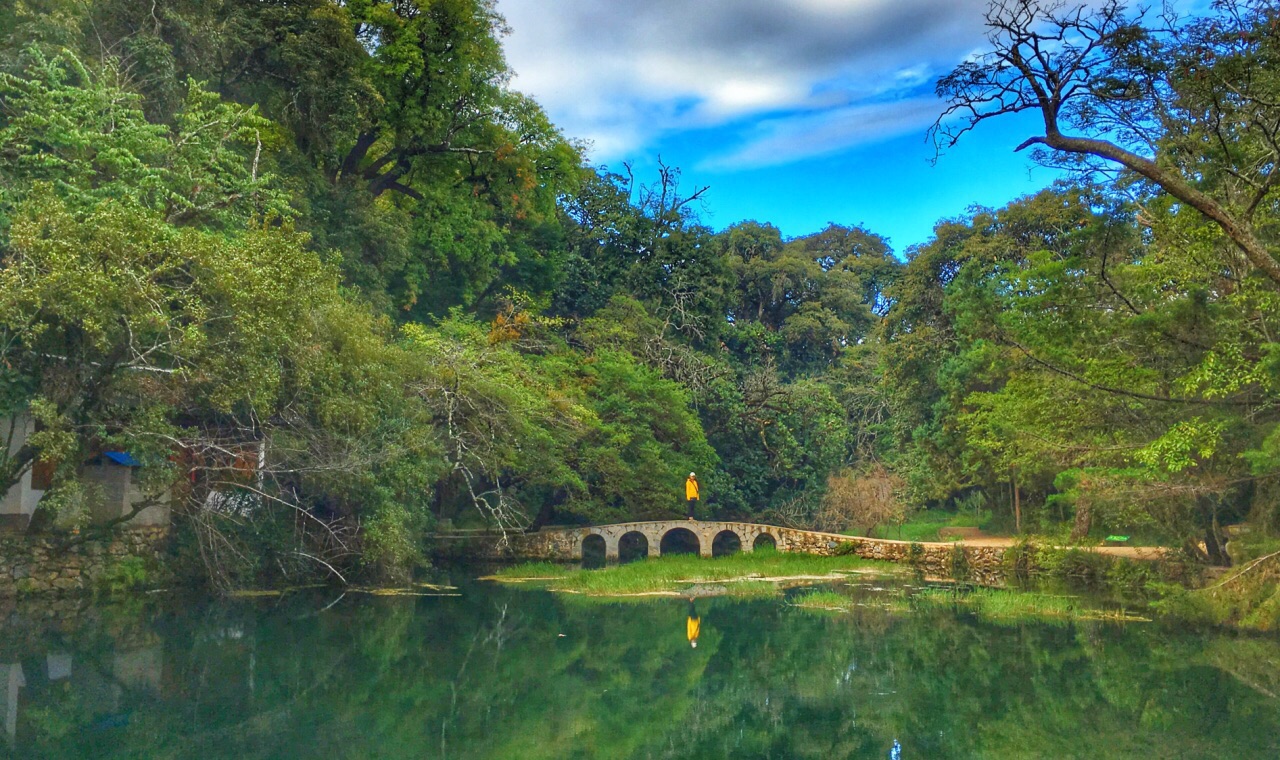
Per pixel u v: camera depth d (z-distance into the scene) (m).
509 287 36.31
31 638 14.72
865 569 30.16
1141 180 16.08
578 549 32.81
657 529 33.69
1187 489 19.20
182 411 19.42
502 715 11.90
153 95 20.64
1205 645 16.66
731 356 48.97
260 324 16.22
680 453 37.47
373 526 21.50
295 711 11.47
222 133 18.94
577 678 14.16
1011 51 13.95
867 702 12.87
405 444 23.03
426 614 19.38
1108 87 14.28
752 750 10.68
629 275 46.03
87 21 19.66
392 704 12.09
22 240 14.23
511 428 27.81
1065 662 15.28
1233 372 15.60
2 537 17.53
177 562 20.86
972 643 16.95
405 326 28.44
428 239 35.22
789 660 15.56
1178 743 10.64
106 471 19.88
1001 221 39.19
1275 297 15.88
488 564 31.33
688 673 14.64
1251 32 13.85
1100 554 26.69
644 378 36.19
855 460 49.31
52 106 16.12
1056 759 10.06
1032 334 18.62
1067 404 20.48
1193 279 18.31
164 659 13.86
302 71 26.05
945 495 39.44
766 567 29.58
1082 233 16.92
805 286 62.75
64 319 15.12
